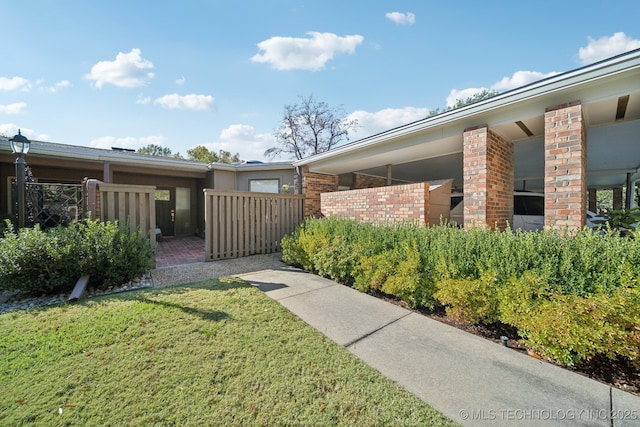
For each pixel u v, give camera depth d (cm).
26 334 274
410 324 321
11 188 905
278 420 175
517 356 254
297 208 851
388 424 173
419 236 435
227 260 677
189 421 172
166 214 1223
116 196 551
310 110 2277
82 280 414
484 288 298
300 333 289
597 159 788
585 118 453
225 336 277
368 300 399
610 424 172
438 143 623
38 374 214
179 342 263
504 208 564
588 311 230
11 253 386
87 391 197
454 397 197
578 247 281
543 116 444
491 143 511
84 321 304
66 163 930
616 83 366
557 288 266
